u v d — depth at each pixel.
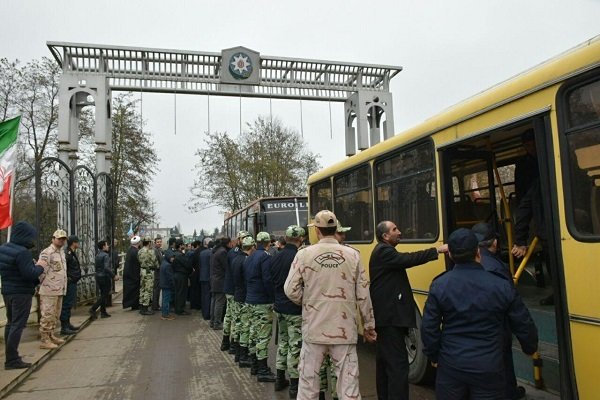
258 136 32.88
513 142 5.27
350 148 22.30
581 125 3.56
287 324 6.00
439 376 3.39
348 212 7.83
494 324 3.23
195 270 14.41
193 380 6.86
